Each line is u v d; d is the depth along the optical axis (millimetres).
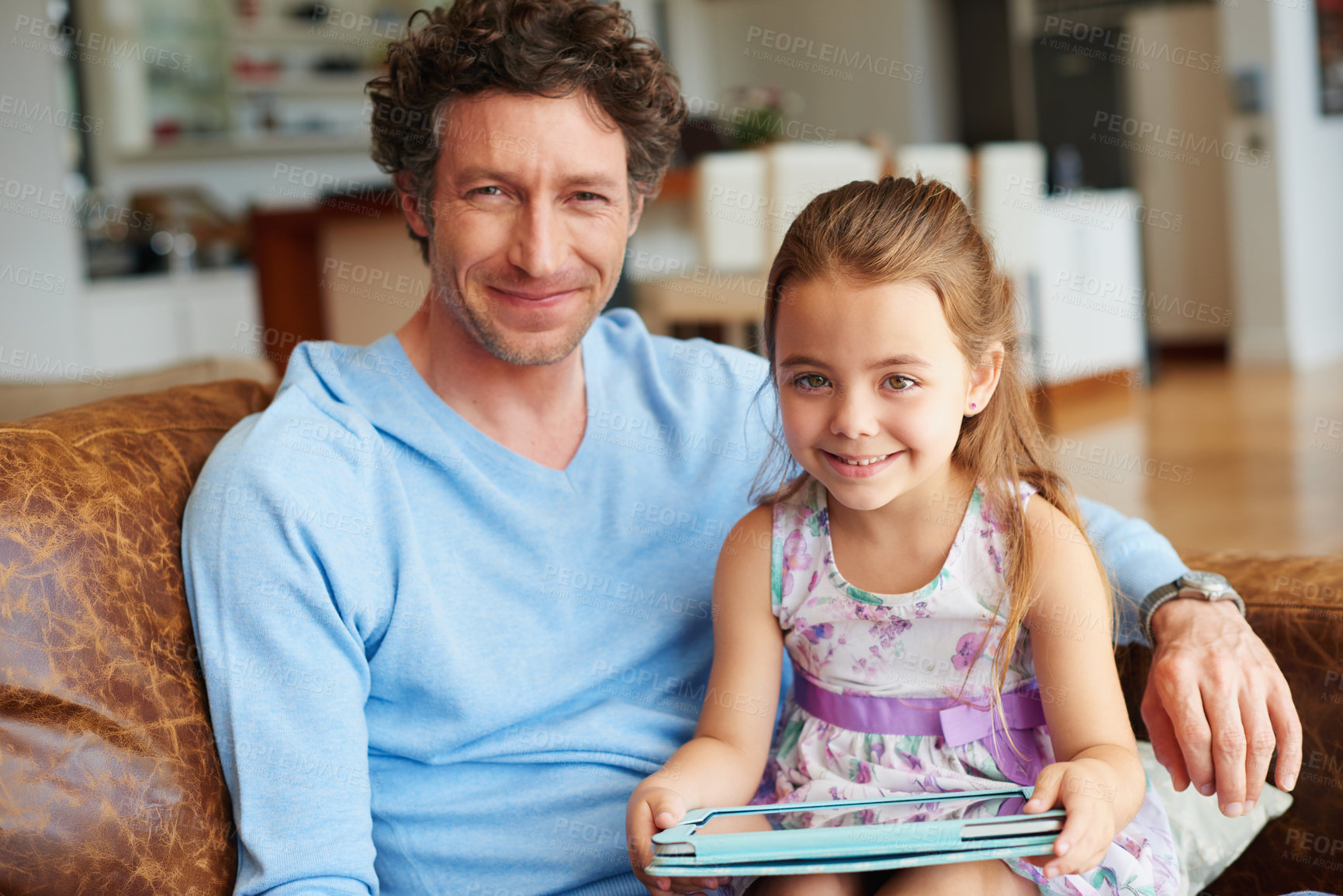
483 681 1024
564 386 1146
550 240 1051
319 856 892
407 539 1018
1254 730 915
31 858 814
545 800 1021
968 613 975
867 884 931
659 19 8586
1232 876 1131
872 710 1005
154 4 5820
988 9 8250
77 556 894
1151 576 1076
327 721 936
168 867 864
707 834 814
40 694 836
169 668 923
